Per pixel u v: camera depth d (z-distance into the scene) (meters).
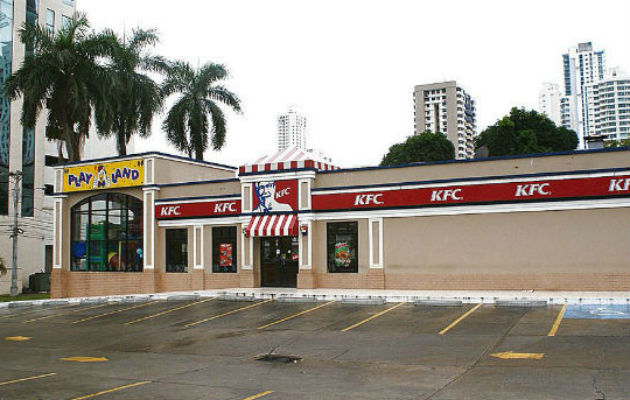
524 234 22.53
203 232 29.19
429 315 18.09
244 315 20.12
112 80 36.25
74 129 41.12
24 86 36.41
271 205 27.00
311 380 11.20
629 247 20.91
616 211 21.16
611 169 21.17
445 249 23.84
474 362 11.98
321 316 19.03
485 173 23.41
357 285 25.38
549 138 56.12
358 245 25.50
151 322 20.02
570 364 11.26
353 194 25.50
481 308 18.84
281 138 179.62
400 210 24.66
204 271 29.05
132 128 40.28
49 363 14.12
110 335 18.05
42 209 56.41
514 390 9.68
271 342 15.39
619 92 193.50
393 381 10.80
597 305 18.17
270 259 27.73
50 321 22.02
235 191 28.73
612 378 10.08
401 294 22.44
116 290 31.28
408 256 24.52
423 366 11.91
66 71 37.03
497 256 22.92
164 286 30.17
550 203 22.08
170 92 42.72
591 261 21.44
